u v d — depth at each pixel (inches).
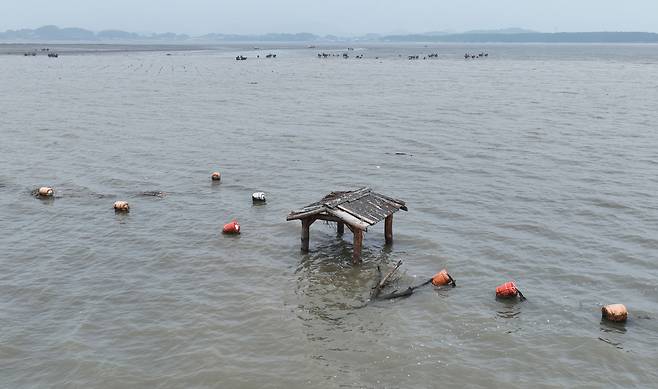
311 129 2426.2
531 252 1146.7
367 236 1228.5
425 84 4375.0
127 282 1007.0
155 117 2701.8
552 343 828.6
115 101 3240.7
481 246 1175.6
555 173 1724.9
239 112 2878.9
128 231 1237.7
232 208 1400.1
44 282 1002.1
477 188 1577.3
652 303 943.7
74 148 2012.8
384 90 3922.2
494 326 872.9
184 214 1350.9
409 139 2218.3
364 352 804.6
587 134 2309.3
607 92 3772.1
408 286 1002.1
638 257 1120.8
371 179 1673.2
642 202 1449.3
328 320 887.7
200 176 1684.3
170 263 1084.5
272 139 2215.8
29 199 1439.5
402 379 747.4
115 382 740.0
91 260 1093.8
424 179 1669.5
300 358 789.2
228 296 959.6
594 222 1312.7
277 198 1488.7
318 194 1529.3
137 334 844.6
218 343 822.5
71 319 884.0
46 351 802.2
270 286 998.4
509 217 1344.7
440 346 820.0
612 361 786.8
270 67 6417.3
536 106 3107.8
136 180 1627.7
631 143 2137.1
